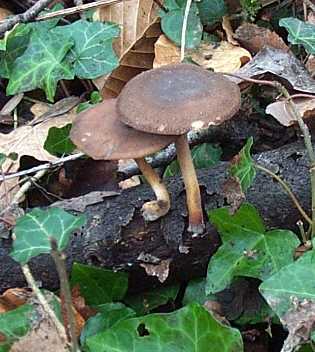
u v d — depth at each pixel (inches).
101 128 14.0
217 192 15.3
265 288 13.7
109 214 15.4
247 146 14.7
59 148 18.3
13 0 22.3
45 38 19.2
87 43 19.0
